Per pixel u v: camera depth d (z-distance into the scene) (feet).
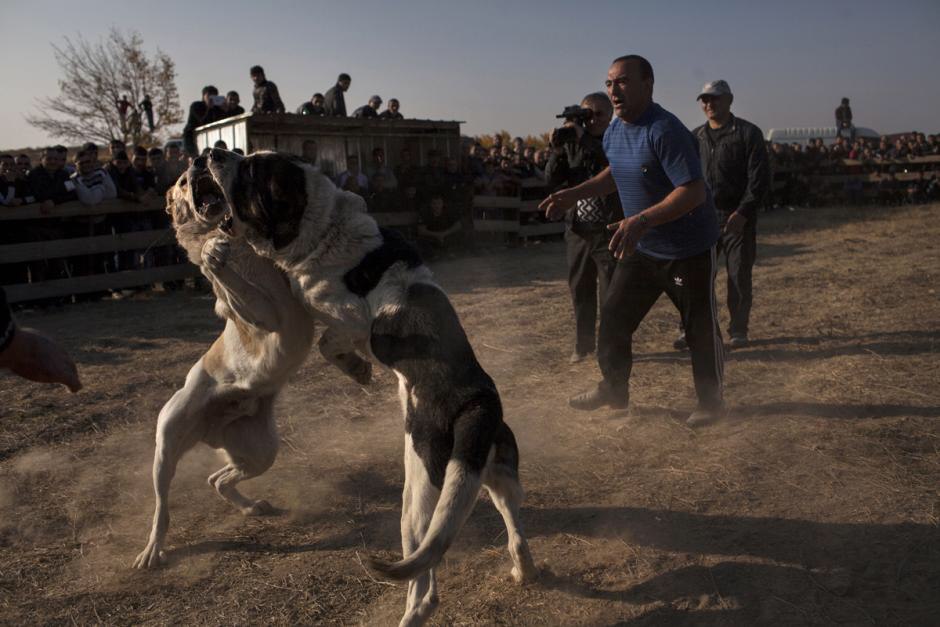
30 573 11.05
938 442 14.60
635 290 16.01
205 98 41.75
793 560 10.87
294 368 12.44
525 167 51.90
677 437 15.65
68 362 6.86
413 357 10.00
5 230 30.76
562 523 12.30
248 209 11.03
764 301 28.84
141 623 9.89
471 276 37.68
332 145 41.91
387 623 9.78
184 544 12.02
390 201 42.52
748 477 13.56
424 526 9.39
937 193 69.67
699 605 10.00
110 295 34.91
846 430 15.37
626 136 14.90
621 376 16.75
